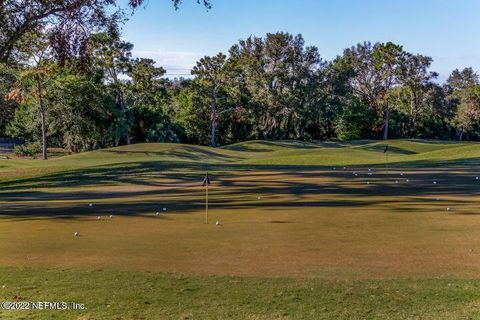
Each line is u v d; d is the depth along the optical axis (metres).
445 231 12.20
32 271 9.09
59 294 7.80
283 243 11.12
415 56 90.94
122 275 8.80
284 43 85.44
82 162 45.25
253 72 85.06
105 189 26.31
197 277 8.65
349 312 6.93
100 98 64.81
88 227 13.51
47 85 61.28
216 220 14.30
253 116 84.75
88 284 8.29
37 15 15.41
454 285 8.03
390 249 10.45
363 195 19.56
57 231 12.97
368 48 97.38
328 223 13.47
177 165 40.03
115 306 7.27
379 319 6.66
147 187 26.77
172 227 13.29
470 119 96.06
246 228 12.95
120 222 14.24
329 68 88.50
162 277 8.66
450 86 117.69
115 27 15.82
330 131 95.19
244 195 20.58
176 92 90.69
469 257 9.77
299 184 24.38
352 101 90.25
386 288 7.93
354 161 44.28
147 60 72.00
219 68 77.81
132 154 50.88
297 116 86.44
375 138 94.75
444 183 23.48
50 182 31.08
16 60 21.17
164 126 76.88
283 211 15.78
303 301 7.38
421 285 8.05
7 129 73.81
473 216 14.30
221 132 84.38
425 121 97.25
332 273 8.81
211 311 7.04
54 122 63.78
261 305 7.25
